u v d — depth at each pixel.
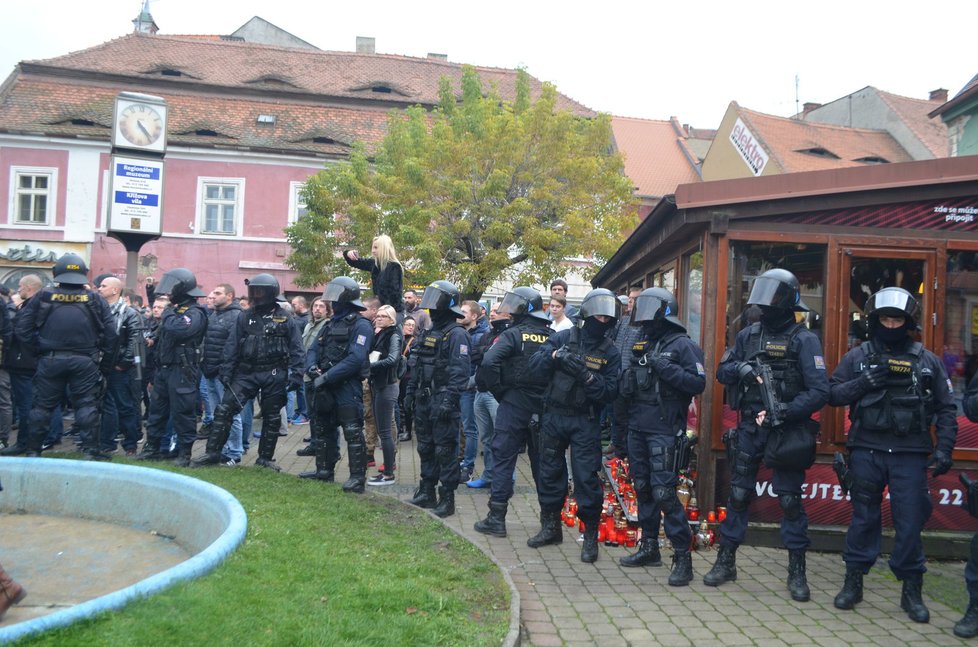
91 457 7.69
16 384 8.57
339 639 3.60
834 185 6.22
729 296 6.34
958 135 20.84
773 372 5.18
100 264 25.75
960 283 6.35
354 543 5.46
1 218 25.36
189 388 7.81
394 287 8.55
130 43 30.69
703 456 6.29
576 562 5.79
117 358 8.34
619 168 18.98
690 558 5.37
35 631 3.19
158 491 5.67
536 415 6.38
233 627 3.52
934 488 6.27
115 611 3.47
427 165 17.88
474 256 18.38
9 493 6.01
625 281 12.75
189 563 4.07
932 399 4.93
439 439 6.84
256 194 26.45
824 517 6.28
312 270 18.81
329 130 27.66
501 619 4.31
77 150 25.56
